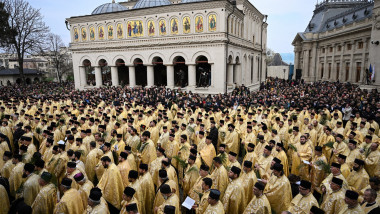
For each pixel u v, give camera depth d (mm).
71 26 38906
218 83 31094
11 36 43938
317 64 57188
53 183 6418
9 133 12742
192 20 31438
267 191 6516
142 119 15039
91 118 13594
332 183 5844
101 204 5527
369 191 5281
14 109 18188
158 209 5840
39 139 12922
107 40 36781
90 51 38219
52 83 54000
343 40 45312
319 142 11188
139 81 45094
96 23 37094
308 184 5543
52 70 91875
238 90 31000
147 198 6965
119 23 35750
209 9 30328
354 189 7133
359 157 8680
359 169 7172
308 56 58312
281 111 16453
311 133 11781
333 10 58719
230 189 6156
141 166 7004
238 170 6164
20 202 5770
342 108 18219
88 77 49062
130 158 8812
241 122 13156
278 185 6363
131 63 35875
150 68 35125
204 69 38406
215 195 5160
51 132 11477
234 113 17828
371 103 19375
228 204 6129
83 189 6512
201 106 21062
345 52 45062
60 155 8805
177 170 10102
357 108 18219
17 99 22391
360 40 40469
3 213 6312
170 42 32719
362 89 30281
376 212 5137
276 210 6383
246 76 40000
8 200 6445
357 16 44062
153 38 33812
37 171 7066
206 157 9320
